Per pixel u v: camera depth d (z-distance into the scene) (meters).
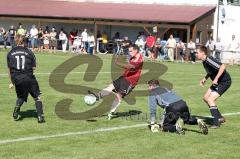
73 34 100.88
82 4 113.31
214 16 103.38
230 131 26.72
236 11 106.44
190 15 98.94
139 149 22.08
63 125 26.61
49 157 20.23
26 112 29.64
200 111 32.88
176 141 23.84
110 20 102.56
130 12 104.94
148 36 95.12
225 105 36.03
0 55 77.12
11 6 114.69
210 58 27.19
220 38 104.00
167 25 98.00
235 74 65.56
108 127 26.56
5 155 20.30
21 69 26.33
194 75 59.19
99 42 100.56
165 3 107.31
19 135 23.86
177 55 90.38
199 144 23.45
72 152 21.14
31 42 96.56
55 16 107.00
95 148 21.98
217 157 21.28
